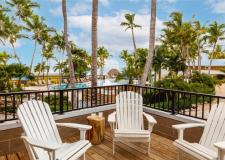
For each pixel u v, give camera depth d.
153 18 12.31
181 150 3.39
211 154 2.92
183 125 3.45
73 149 3.04
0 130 3.90
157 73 26.97
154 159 3.92
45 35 35.78
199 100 13.35
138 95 4.74
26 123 3.06
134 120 4.59
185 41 32.25
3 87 18.00
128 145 4.55
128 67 33.34
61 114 4.85
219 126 3.36
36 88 29.48
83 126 3.38
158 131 5.21
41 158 2.83
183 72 26.92
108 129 5.62
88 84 26.08
